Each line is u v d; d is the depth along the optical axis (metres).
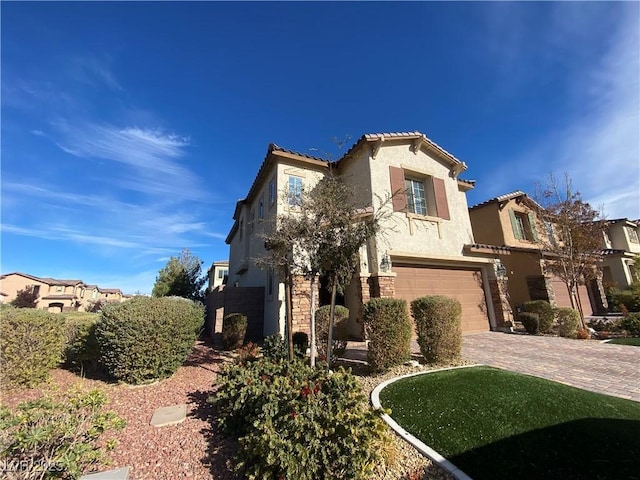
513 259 18.23
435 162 15.30
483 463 3.72
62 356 8.54
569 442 3.90
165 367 7.67
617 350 9.42
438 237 13.88
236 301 14.20
